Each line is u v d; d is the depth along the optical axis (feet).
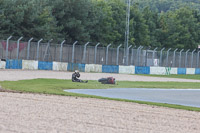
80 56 593.42
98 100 225.56
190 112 200.23
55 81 357.82
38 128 132.67
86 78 437.17
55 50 571.69
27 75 437.58
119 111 184.14
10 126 133.80
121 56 642.22
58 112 169.07
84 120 153.17
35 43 549.13
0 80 343.05
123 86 348.79
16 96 221.46
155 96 277.85
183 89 364.99
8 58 527.40
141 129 142.20
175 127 151.64
